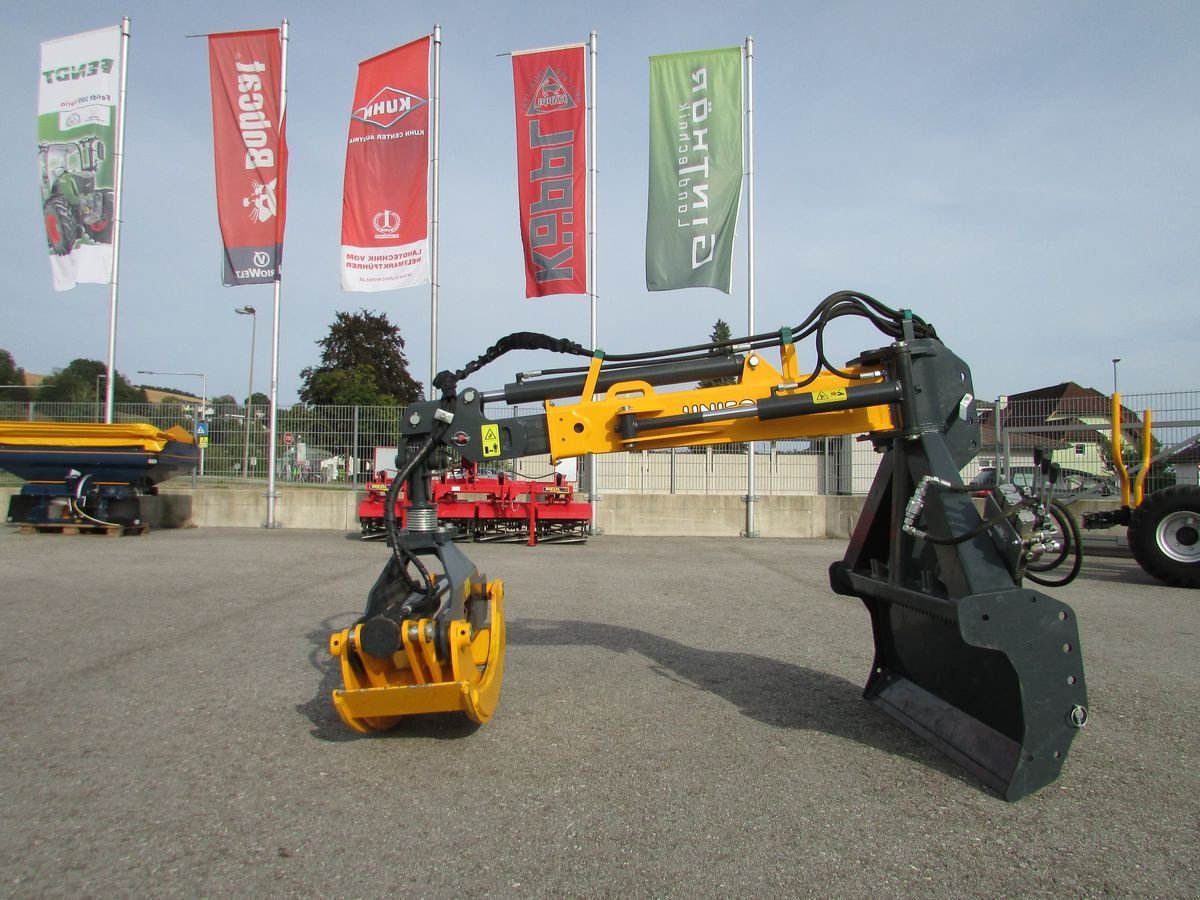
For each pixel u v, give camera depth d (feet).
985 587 12.18
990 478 40.93
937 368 14.53
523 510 49.19
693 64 53.36
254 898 8.84
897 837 10.42
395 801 11.38
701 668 18.70
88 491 48.57
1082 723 11.90
